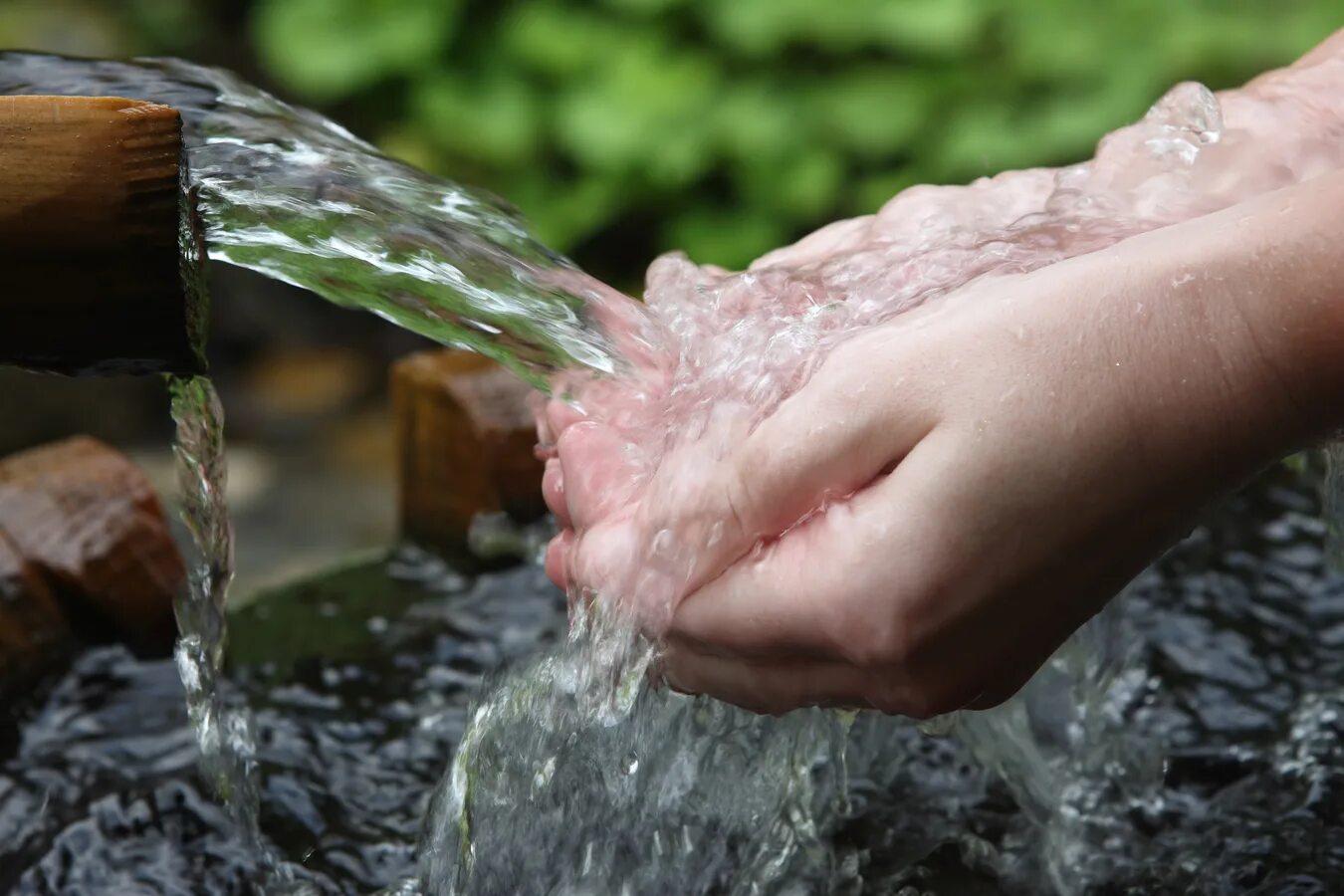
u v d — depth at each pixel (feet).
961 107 8.05
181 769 3.07
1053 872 2.94
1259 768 3.08
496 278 2.77
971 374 2.46
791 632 2.50
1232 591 3.38
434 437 3.50
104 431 8.64
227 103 2.77
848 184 8.34
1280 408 2.45
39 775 3.06
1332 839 2.96
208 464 2.83
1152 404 2.44
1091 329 2.45
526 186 8.64
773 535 2.52
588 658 2.62
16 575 3.18
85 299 2.51
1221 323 2.44
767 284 2.78
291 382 9.70
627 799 2.84
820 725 2.94
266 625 3.38
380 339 10.02
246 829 2.98
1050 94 7.94
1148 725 3.15
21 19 9.34
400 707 3.22
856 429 2.47
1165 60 7.78
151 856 2.94
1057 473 2.44
